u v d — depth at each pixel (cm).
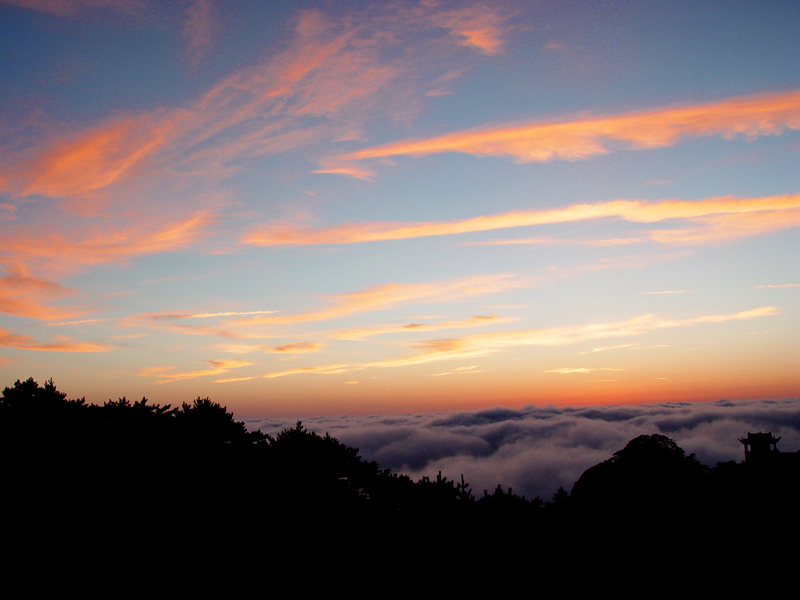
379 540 1453
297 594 1267
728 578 1463
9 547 1245
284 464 1819
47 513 1341
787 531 1767
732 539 1727
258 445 1980
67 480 1455
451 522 1403
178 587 1257
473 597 1230
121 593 1216
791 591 1420
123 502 1434
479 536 1348
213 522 1465
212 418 1881
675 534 1697
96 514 1376
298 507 1617
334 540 1479
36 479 1423
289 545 1449
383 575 1305
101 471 1516
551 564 1322
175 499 1502
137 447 1639
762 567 1533
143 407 1830
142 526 1380
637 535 1633
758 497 2108
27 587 1188
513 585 1256
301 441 1969
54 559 1246
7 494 1359
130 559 1288
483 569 1270
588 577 1334
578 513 1709
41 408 1625
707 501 2114
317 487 1742
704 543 1673
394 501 1698
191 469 1642
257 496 1627
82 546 1288
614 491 2408
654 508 1973
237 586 1282
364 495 1819
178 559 1320
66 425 1639
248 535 1457
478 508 1441
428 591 1249
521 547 1335
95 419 1711
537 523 1438
